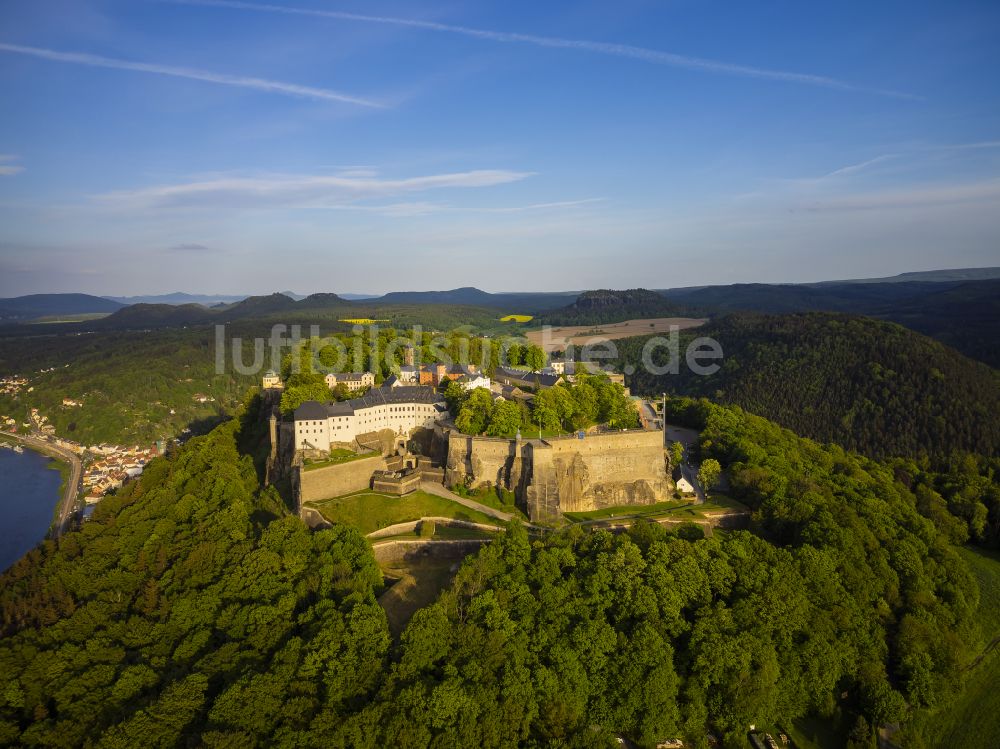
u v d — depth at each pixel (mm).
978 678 160125
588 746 121562
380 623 131500
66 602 159125
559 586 146500
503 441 199375
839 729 142250
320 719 111500
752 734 137375
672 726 129250
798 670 142375
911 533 194125
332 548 157250
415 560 169625
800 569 160875
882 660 153875
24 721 127000
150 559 173875
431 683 120938
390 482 196250
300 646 126812
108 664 135125
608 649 134500
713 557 157750
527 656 131750
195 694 120812
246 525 182625
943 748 141625
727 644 136500
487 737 115812
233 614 141125
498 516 186500
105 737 113625
